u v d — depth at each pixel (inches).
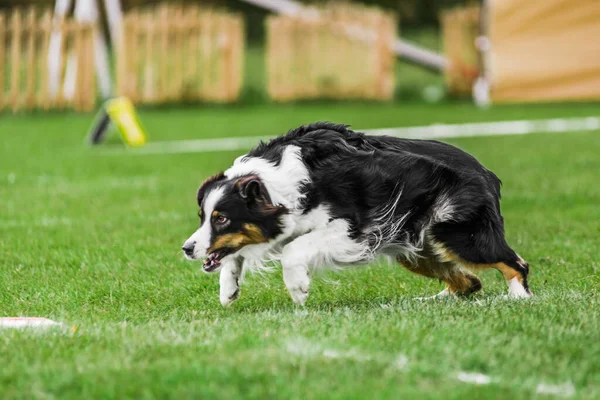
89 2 1341.0
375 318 292.4
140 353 248.4
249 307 343.0
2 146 946.1
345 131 332.8
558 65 1288.1
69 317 318.7
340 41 1409.9
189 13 1390.3
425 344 253.1
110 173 741.3
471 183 327.3
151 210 567.8
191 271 406.3
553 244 451.8
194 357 240.2
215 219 314.2
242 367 227.6
